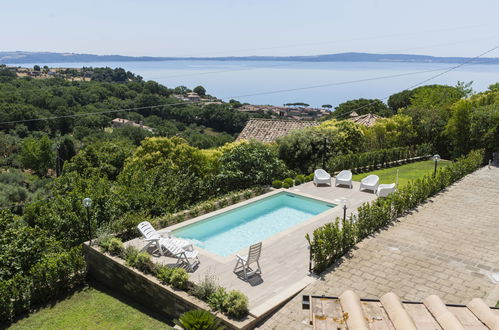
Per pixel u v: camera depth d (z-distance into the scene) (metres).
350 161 22.42
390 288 9.02
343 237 10.75
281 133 30.86
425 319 3.71
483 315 3.74
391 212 13.47
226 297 8.29
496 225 12.84
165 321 9.34
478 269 9.88
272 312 8.34
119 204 14.56
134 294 10.39
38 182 34.59
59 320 9.51
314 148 23.47
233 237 13.54
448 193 16.44
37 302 10.39
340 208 15.13
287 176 20.45
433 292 8.80
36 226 12.80
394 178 20.95
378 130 26.59
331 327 3.50
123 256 10.96
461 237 11.90
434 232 12.30
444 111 28.03
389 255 10.72
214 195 18.56
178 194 16.73
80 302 10.41
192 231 13.84
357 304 3.80
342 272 9.84
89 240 12.27
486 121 23.00
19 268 11.23
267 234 13.84
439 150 27.78
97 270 11.59
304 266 10.34
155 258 11.02
